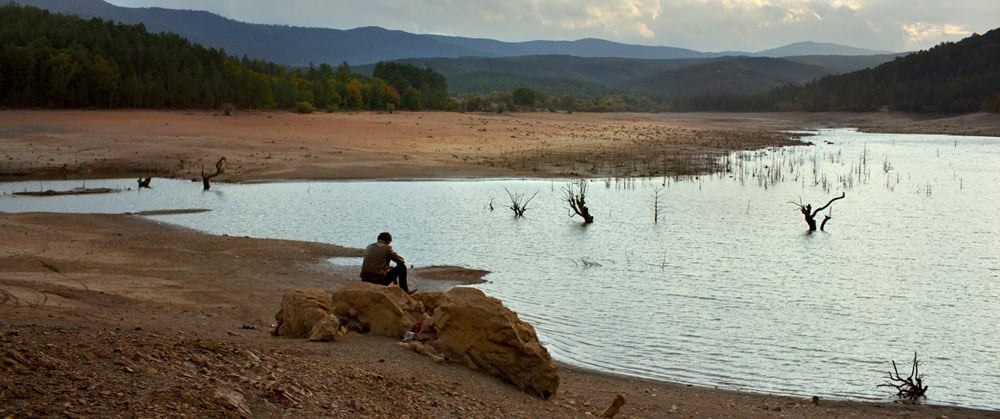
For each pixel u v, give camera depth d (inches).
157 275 844.6
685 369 609.9
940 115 6742.1
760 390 566.3
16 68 3725.4
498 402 415.2
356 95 5413.4
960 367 631.2
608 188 1953.7
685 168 2367.1
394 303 533.0
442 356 476.4
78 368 334.6
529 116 6220.5
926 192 1913.1
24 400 293.7
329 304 542.6
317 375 388.5
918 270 1021.8
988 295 884.6
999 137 4414.4
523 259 1069.8
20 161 2199.8
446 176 2127.2
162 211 1478.8
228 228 1302.9
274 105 4483.3
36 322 483.8
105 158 2297.0
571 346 663.8
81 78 3811.5
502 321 472.4
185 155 2384.4
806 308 815.7
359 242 1193.4
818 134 4773.6
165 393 319.3
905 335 721.6
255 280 858.8
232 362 381.7
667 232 1320.1
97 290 714.8
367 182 2012.8
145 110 3887.8
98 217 1347.2
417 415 362.9
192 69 4473.4
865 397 557.3
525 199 1731.1
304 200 1684.3
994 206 1673.2
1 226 1145.4
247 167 2207.2
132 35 4719.5
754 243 1219.9
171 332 481.1
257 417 322.7
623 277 955.3
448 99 7017.7
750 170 2386.8
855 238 1274.6
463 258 1074.1
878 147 3523.6
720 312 792.3
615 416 438.3
